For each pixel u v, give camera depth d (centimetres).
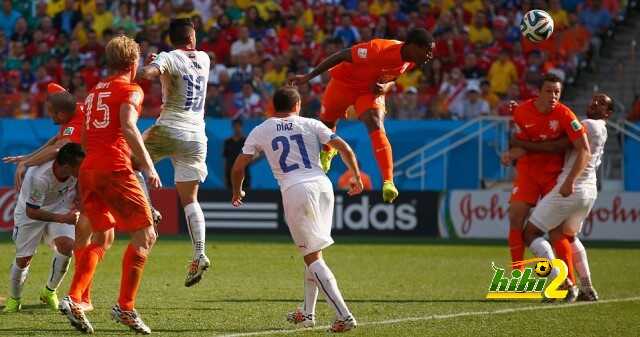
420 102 7606
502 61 8362
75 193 3450
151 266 4972
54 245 3459
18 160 3619
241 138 7425
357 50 3628
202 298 3872
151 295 3941
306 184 3016
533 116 3869
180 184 3628
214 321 3284
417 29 3578
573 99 8469
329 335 3014
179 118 3566
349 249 6128
